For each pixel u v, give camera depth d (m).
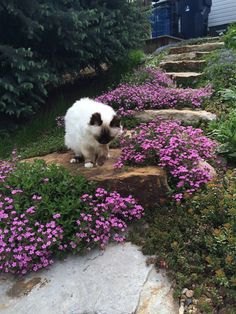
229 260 1.15
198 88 2.88
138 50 3.78
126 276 1.23
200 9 5.16
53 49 2.72
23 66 2.30
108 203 1.39
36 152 2.07
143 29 3.52
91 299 1.17
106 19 2.87
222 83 2.74
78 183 1.47
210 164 1.73
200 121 2.25
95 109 1.56
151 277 1.22
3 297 1.24
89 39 2.79
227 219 1.33
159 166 1.54
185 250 1.27
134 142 1.65
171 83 2.93
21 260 1.28
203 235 1.28
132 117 2.40
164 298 1.15
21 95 2.52
